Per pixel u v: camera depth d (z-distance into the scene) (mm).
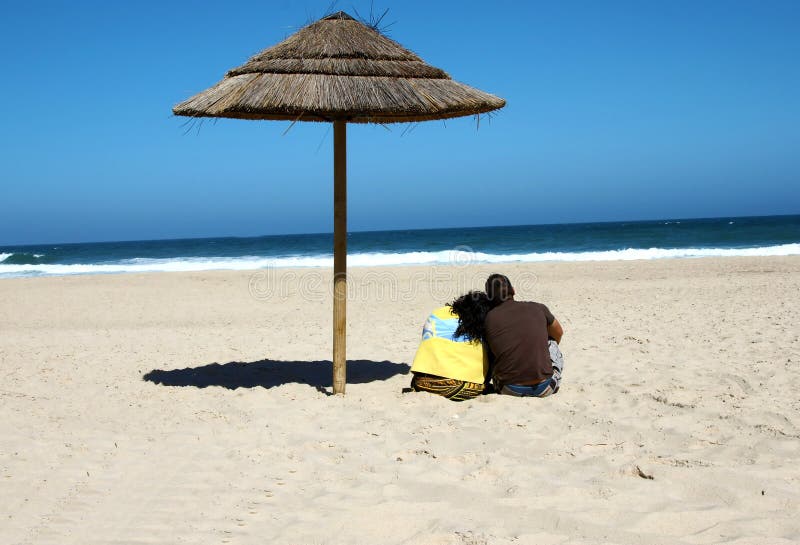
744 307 10539
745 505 3236
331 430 4832
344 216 5770
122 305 14352
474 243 48000
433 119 6891
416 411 5207
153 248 63688
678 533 2986
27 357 8219
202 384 6613
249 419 5199
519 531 3061
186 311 13281
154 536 3244
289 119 6555
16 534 3322
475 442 4402
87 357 8211
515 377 5340
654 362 6746
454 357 5547
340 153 5680
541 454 4145
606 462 3914
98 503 3691
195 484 3916
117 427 5145
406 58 5781
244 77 5457
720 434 4359
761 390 5422
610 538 2955
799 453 3920
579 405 5164
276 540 3127
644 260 23172
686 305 11180
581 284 15734
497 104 5660
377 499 3549
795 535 2920
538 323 5430
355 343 9000
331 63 5473
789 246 28984
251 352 8438
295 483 3863
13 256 43250
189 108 5266
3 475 4148
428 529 3143
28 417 5457
